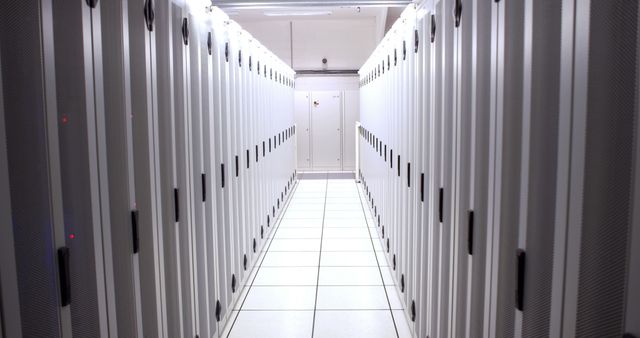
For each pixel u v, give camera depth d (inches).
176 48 98.2
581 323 43.2
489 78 68.1
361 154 409.4
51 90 53.9
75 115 58.9
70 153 57.7
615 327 38.0
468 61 79.0
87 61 61.4
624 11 36.0
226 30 144.3
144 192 80.4
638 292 34.8
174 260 96.1
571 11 44.0
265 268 198.2
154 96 85.0
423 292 119.6
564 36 45.4
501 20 62.9
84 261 60.9
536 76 51.9
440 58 100.9
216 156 131.6
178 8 99.2
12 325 48.8
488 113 68.6
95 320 63.9
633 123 35.1
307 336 139.1
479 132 73.3
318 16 452.4
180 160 100.1
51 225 54.0
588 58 41.2
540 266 51.7
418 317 127.0
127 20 73.6
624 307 36.7
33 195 51.4
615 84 37.3
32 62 51.2
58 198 55.1
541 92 50.6
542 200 50.8
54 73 54.5
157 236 86.2
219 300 134.8
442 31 98.8
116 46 69.7
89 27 61.8
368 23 474.0
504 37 61.8
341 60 480.7
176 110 97.8
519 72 56.7
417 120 126.6
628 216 35.9
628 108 35.7
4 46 47.4
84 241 60.9
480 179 72.9
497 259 65.4
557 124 47.1
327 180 439.5
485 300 70.9
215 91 130.7
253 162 193.2
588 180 41.4
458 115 86.2
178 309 98.5
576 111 43.3
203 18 118.7
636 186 34.8
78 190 59.4
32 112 51.3
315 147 488.7
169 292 93.1
